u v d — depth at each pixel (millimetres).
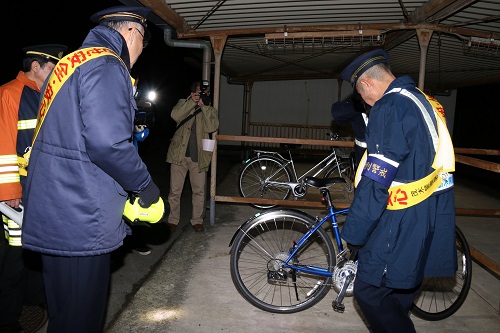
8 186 2543
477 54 6215
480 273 3986
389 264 2086
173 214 5090
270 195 6879
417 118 2055
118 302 3373
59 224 1819
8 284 2750
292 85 12609
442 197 2186
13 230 2693
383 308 2238
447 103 12547
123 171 1771
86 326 1949
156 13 4484
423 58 4836
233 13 4797
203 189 5035
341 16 5016
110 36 1946
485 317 3201
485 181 9562
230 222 5547
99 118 1718
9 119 2572
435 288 3576
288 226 4992
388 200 2066
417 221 2070
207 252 4402
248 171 6676
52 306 1946
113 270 4004
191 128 4895
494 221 5926
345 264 2971
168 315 3111
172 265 4059
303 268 3143
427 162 2070
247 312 3195
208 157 4867
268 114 12773
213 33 5148
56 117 1822
